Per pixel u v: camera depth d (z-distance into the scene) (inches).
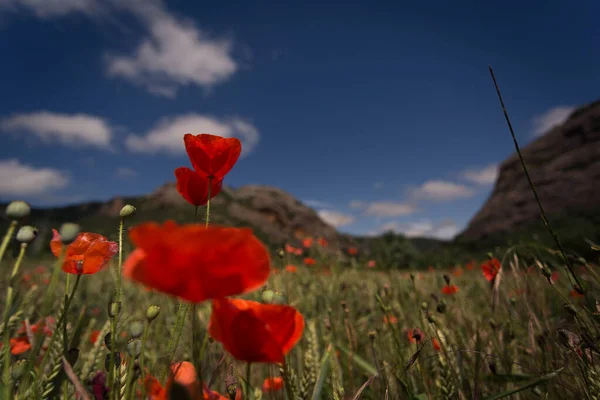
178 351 18.5
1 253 7.8
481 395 15.0
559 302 21.0
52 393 10.3
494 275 20.4
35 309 16.4
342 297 31.3
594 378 12.4
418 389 16.0
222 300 7.4
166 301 28.2
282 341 7.9
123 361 9.9
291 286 31.3
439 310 17.4
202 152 11.4
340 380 14.1
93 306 29.2
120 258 9.2
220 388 15.9
